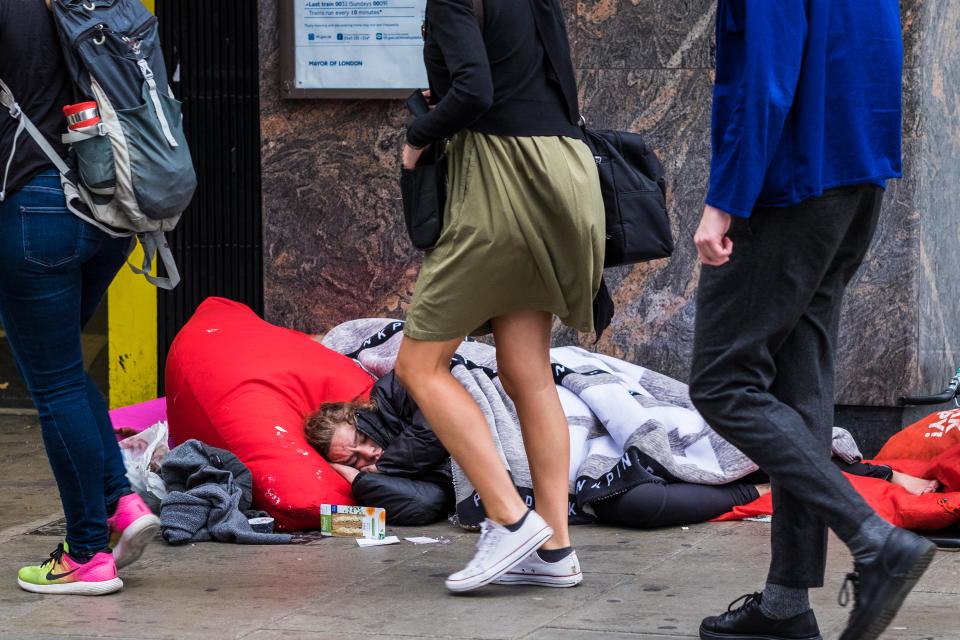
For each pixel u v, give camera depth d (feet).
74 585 15.96
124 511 16.42
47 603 15.69
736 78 12.34
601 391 20.86
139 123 15.23
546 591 15.84
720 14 12.39
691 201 24.67
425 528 19.90
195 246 28.07
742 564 17.13
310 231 26.48
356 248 26.27
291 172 26.45
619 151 16.10
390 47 25.57
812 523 12.93
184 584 16.53
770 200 12.32
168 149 15.47
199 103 27.71
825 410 13.15
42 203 15.12
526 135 15.05
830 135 12.48
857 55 12.55
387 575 16.84
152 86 15.46
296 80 25.95
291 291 26.71
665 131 24.70
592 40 24.84
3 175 15.07
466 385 21.06
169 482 19.95
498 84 15.05
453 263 15.21
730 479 20.39
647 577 16.49
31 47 15.01
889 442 22.76
